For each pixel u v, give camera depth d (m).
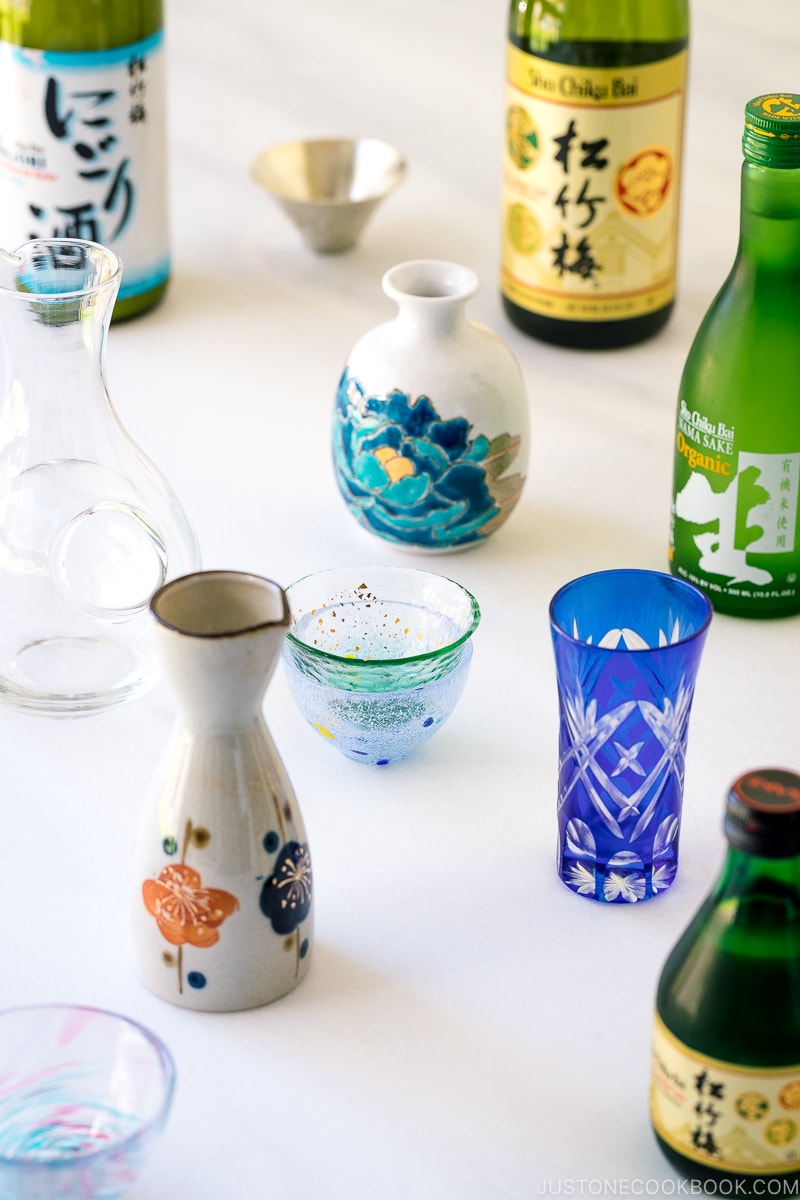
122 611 0.87
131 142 1.14
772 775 0.57
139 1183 0.61
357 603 0.84
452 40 1.66
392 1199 0.60
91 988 0.69
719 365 0.87
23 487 0.87
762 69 1.54
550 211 1.13
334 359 1.19
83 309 0.83
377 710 0.78
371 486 0.94
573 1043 0.66
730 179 1.40
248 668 0.62
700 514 0.91
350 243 1.31
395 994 0.69
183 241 1.34
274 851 0.66
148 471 0.89
